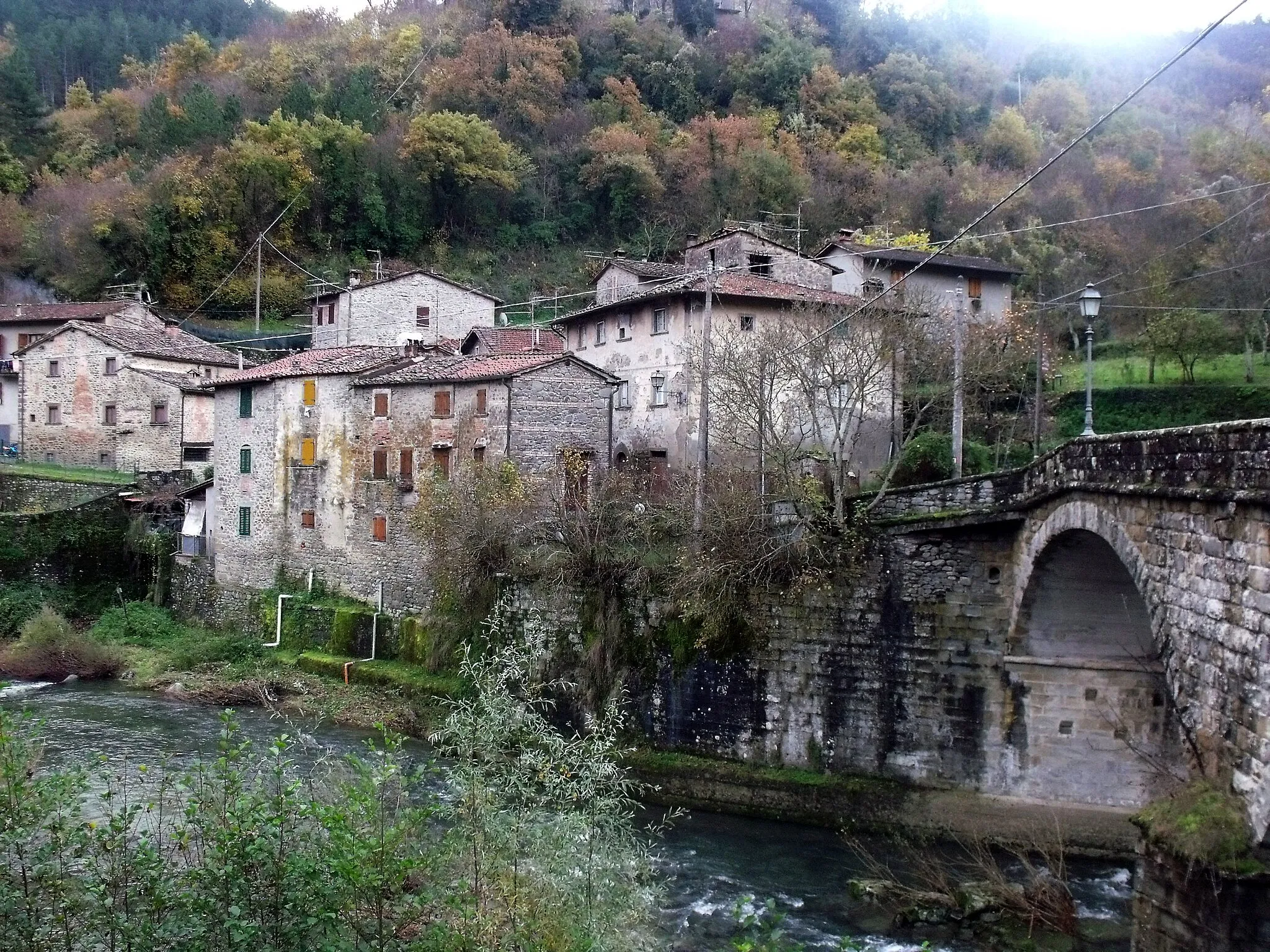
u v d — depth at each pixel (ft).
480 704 44.01
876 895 59.67
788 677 77.15
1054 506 60.34
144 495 150.92
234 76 241.55
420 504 107.76
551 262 213.25
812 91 238.07
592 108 234.17
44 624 124.47
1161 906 41.29
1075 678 69.36
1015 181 207.21
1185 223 154.20
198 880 36.19
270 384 132.26
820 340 94.22
